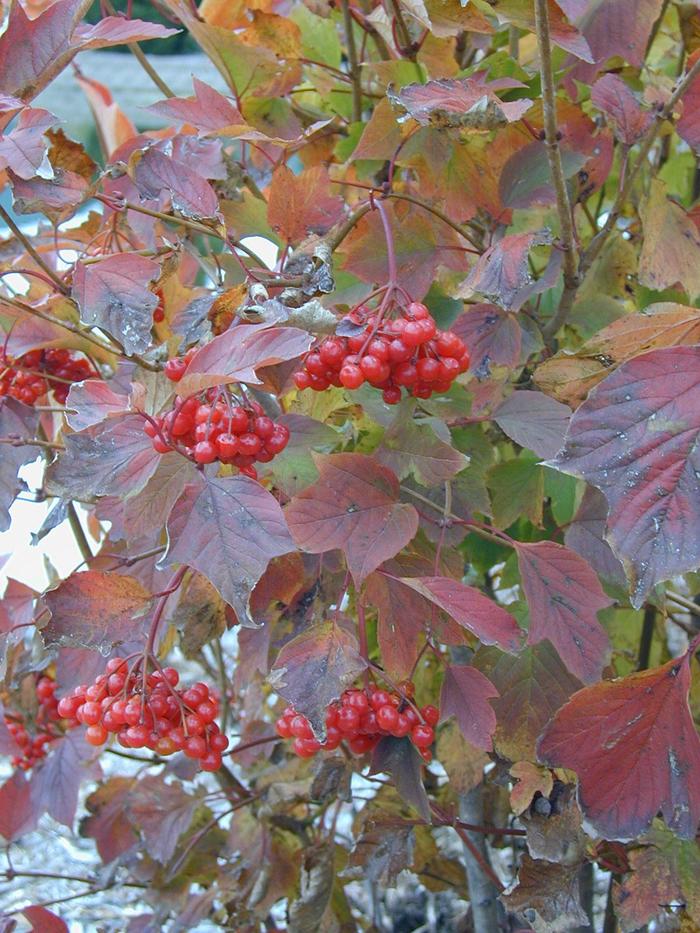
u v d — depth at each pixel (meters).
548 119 0.69
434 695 0.85
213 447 0.64
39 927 0.80
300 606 0.73
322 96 0.88
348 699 0.68
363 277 0.74
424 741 0.67
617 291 0.83
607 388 0.63
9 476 0.75
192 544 0.63
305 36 0.86
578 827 0.71
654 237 0.76
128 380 0.78
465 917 0.92
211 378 0.61
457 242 0.78
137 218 0.78
